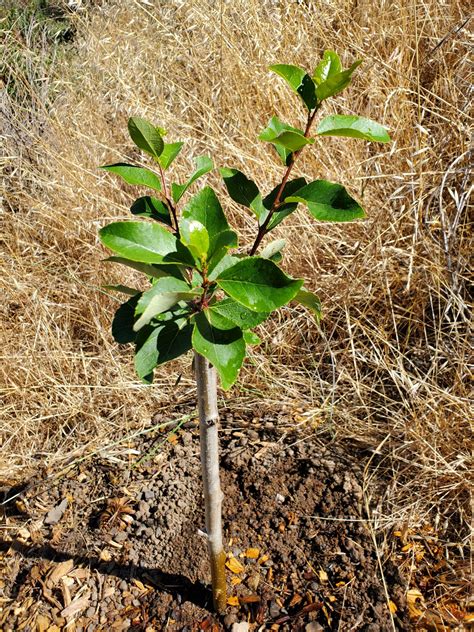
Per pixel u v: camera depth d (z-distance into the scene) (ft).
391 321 4.16
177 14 6.04
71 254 5.03
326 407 3.75
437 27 5.11
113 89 5.76
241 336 1.72
